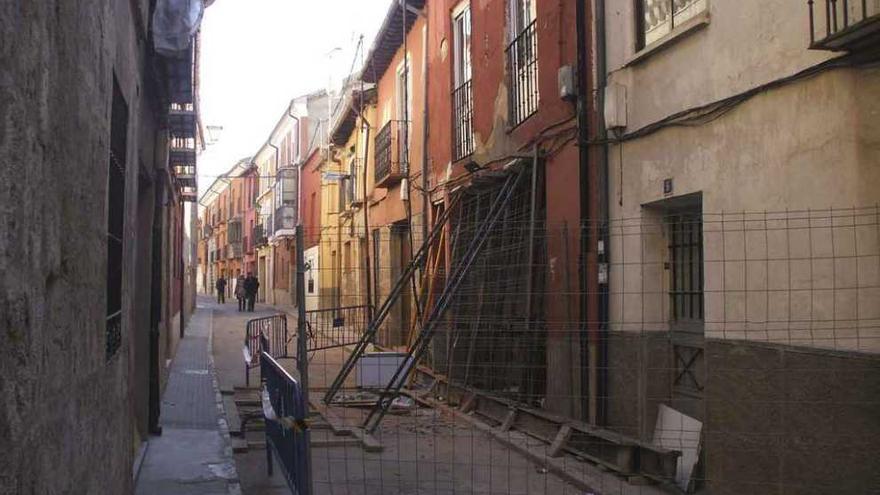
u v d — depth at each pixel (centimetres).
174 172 1445
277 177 4000
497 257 955
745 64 564
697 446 626
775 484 526
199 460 747
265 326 1435
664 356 694
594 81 784
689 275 681
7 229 194
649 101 693
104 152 378
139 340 850
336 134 2477
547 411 848
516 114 1002
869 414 463
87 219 325
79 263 307
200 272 7838
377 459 784
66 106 272
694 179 625
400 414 1002
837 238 482
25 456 209
